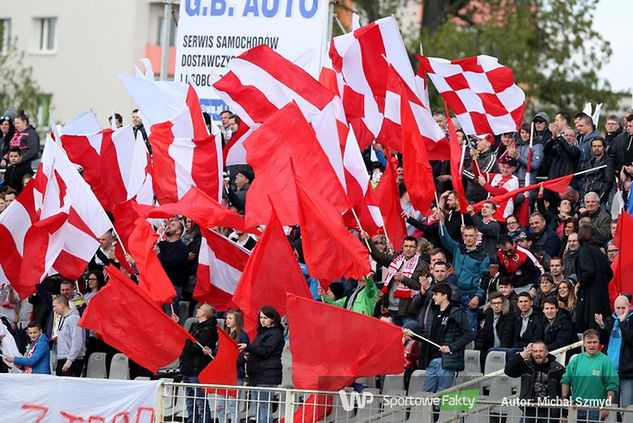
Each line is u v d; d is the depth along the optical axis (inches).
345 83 2110.0
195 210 1985.7
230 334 1910.7
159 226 2190.0
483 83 2159.2
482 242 2049.7
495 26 4315.9
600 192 2172.7
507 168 2194.9
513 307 1873.8
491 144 2322.8
